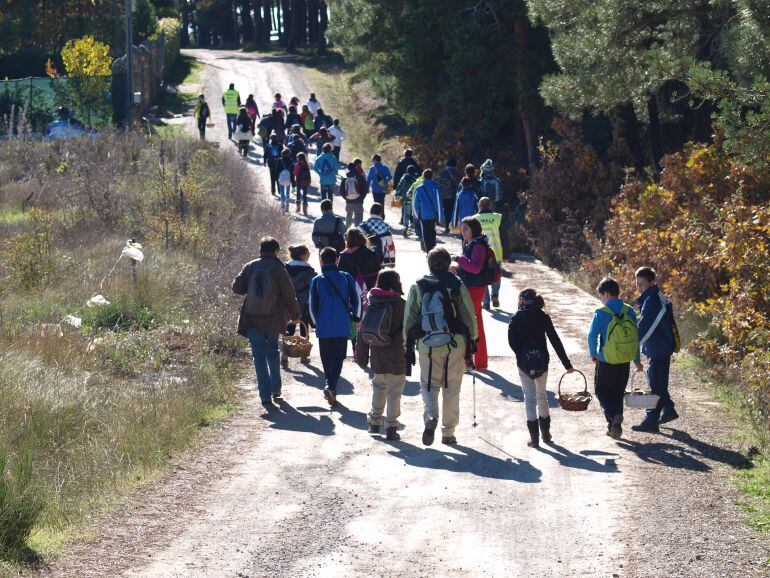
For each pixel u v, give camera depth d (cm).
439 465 1291
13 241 2556
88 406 1460
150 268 2405
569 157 3797
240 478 1234
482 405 1611
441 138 5394
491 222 2336
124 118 5847
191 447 1373
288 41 11144
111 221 3094
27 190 3681
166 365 1812
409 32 5378
